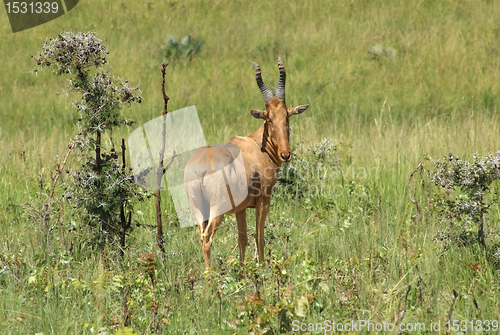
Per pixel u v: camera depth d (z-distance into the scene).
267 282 14.25
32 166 26.41
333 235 18.48
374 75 50.09
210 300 14.11
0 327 12.05
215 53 56.09
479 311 13.20
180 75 52.00
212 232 15.55
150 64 54.56
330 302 13.77
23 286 14.01
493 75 47.62
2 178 24.56
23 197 22.80
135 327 13.04
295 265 14.70
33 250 16.31
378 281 15.01
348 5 64.88
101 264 15.20
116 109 16.25
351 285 14.40
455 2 62.31
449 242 16.28
